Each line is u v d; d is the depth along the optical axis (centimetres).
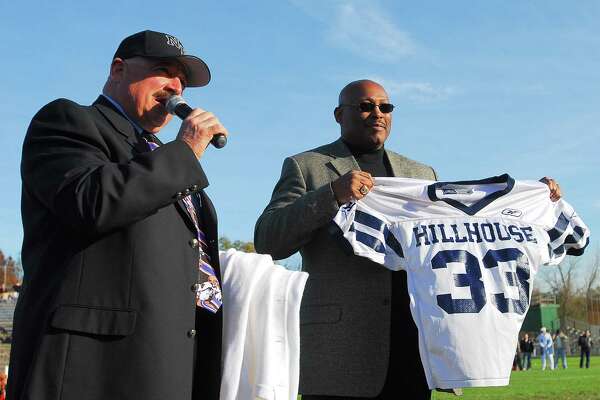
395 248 446
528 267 455
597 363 4262
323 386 412
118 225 232
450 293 432
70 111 257
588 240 502
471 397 1479
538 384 1970
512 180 477
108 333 229
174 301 244
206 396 269
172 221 257
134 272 238
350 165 468
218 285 281
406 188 461
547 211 484
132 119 296
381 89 484
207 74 310
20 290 250
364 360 411
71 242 241
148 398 227
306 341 427
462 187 469
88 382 224
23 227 255
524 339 3641
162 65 298
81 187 229
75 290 232
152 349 232
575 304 8019
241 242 4588
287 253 429
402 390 425
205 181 251
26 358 231
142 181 234
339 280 430
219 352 272
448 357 418
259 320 295
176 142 251
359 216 448
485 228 461
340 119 493
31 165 245
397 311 439
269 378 286
